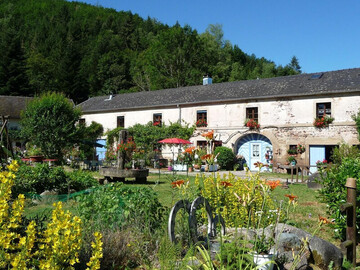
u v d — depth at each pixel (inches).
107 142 1105.4
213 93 1003.9
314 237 173.2
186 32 1879.9
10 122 1365.7
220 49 2203.5
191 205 167.0
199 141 970.7
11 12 3319.4
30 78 2034.9
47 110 856.9
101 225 187.8
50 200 318.7
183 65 1797.5
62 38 2522.1
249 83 997.8
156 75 1849.2
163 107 1042.1
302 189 490.6
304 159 822.5
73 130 876.0
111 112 1155.9
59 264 104.1
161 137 1003.3
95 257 110.0
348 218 179.6
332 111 792.9
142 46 2861.7
